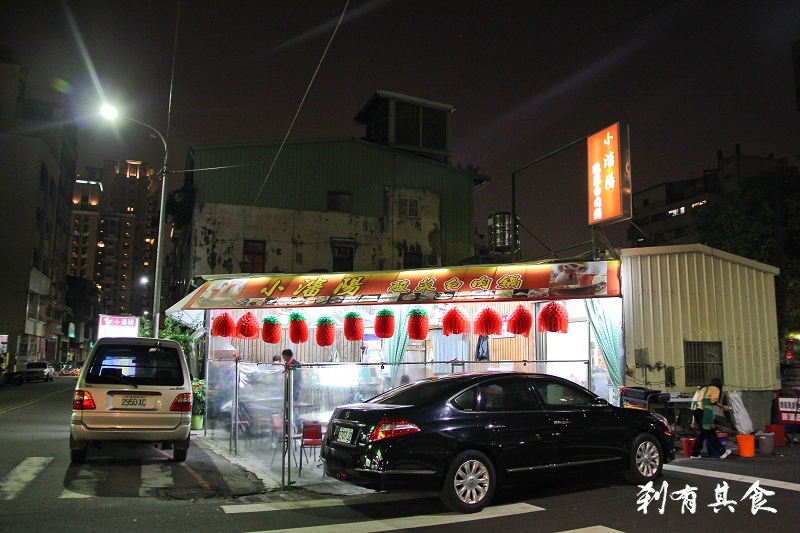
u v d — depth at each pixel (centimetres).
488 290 1275
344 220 2728
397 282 1364
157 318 1708
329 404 1020
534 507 691
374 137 3098
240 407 1084
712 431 1051
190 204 2566
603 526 606
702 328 1332
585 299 1266
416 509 684
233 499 735
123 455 1016
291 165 2681
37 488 750
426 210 2902
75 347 8469
